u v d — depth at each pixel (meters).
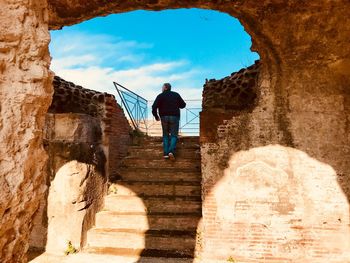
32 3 2.22
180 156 7.04
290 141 5.00
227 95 5.90
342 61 4.83
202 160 5.16
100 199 6.02
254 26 4.71
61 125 5.52
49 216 5.41
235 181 5.04
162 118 6.73
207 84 6.31
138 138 8.20
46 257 5.07
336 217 4.79
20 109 2.10
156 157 7.18
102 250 5.25
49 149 5.50
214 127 5.21
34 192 2.32
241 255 4.89
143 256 5.00
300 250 4.79
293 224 4.85
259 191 4.97
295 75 5.03
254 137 5.09
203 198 5.08
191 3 4.37
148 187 6.22
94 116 6.42
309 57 4.91
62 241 5.31
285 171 4.95
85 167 5.51
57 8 4.33
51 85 2.45
